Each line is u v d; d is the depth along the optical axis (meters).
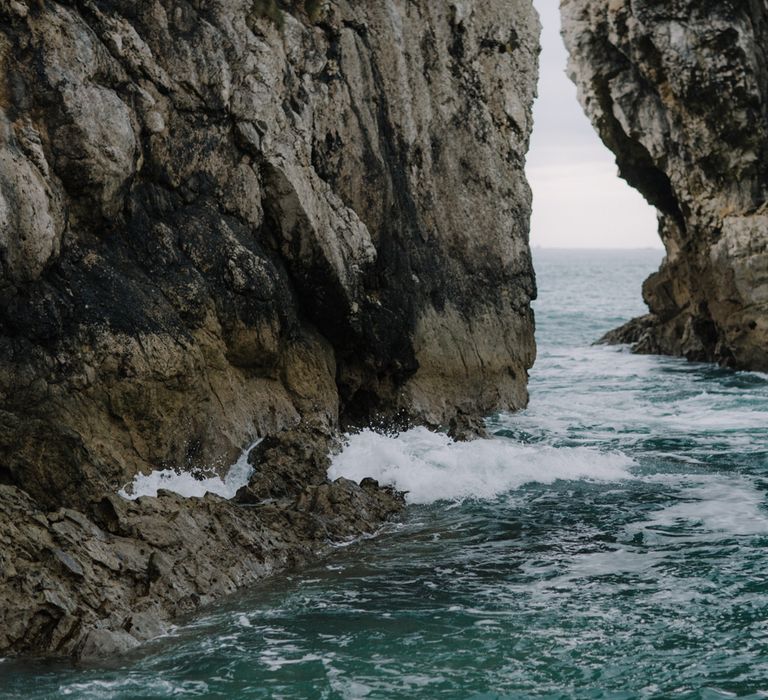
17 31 13.34
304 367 17.77
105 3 15.00
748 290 32.19
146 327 14.20
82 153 13.64
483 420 22.48
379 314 19.45
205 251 15.76
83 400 13.38
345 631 11.07
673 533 14.74
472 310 23.30
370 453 17.41
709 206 33.56
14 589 10.54
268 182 17.05
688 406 26.22
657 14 32.09
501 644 10.84
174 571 11.77
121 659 10.29
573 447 20.67
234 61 16.69
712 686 9.98
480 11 23.80
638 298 85.00
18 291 12.73
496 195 24.16
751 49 31.55
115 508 12.26
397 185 20.73
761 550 13.95
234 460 15.51
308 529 14.02
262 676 10.00
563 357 38.59
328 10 19.06
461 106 23.20
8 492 11.58
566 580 12.78
